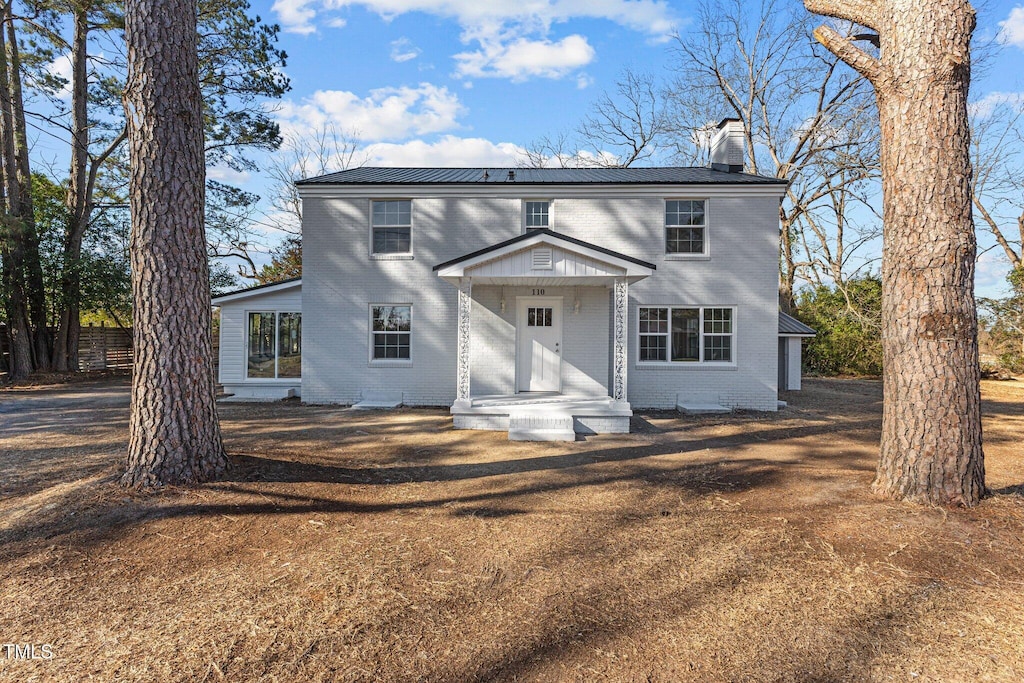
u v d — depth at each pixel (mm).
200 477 5840
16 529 4879
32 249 19812
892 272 5547
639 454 8797
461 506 5961
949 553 4395
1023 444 9797
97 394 16531
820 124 25781
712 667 3166
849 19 6031
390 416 12688
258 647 3330
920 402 5277
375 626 3582
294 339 15547
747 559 4531
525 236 10523
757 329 14023
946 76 5281
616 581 4238
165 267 5809
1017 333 23656
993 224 25188
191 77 6090
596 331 13672
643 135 33219
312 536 4938
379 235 14734
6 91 18922
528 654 3295
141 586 4055
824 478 6441
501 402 11508
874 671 3127
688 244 14344
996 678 3057
